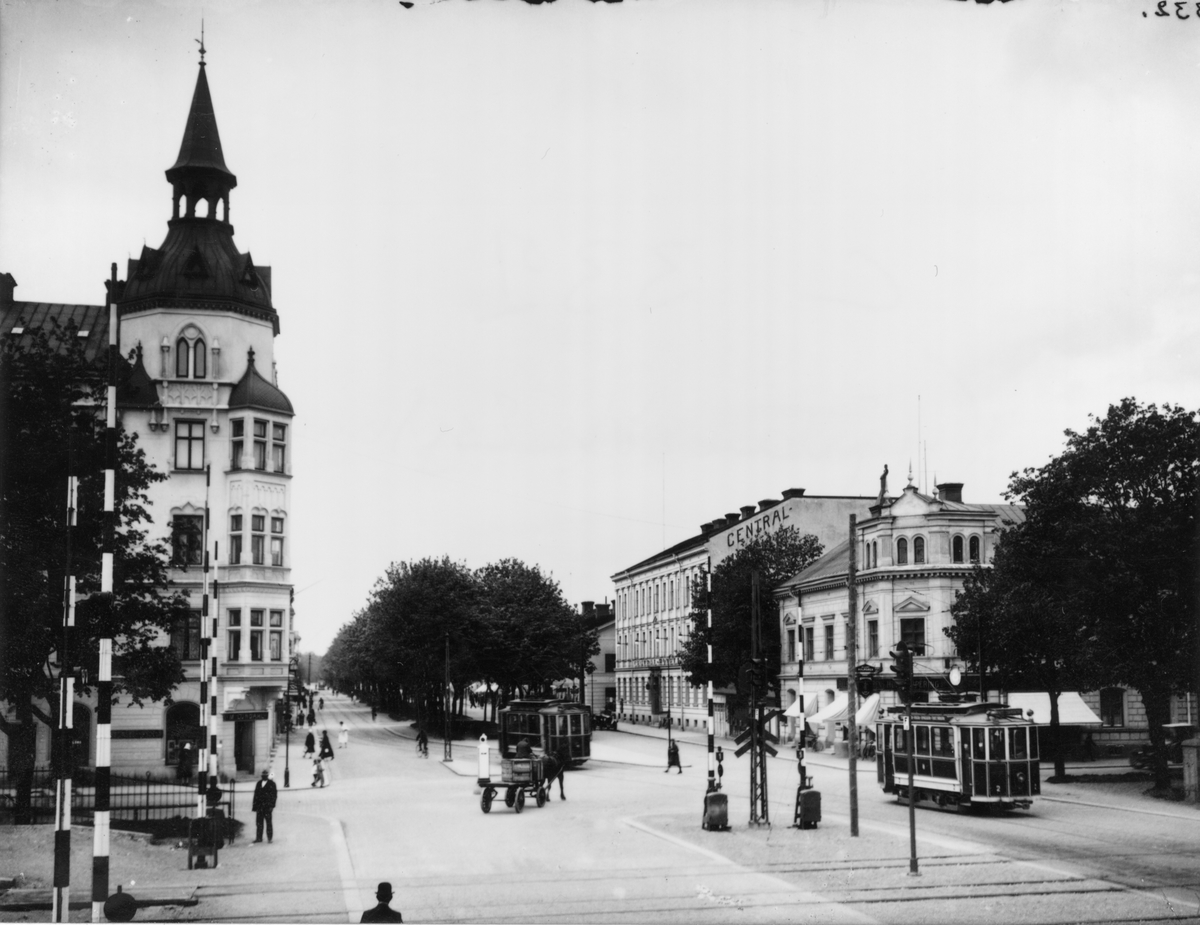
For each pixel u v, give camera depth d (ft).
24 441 94.48
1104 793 119.96
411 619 256.32
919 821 99.14
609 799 125.59
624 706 359.87
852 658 93.20
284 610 165.17
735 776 156.76
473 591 264.31
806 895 64.13
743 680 118.62
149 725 151.94
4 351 97.40
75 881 71.46
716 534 275.18
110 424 58.80
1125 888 64.90
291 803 125.49
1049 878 68.33
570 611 282.15
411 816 111.14
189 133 168.76
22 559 93.91
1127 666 113.91
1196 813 102.94
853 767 90.63
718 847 84.84
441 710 295.07
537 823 103.24
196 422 163.94
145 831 92.48
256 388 164.96
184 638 157.89
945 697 159.22
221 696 157.28
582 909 61.31
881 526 188.14
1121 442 113.29
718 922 57.31
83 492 96.63
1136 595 111.24
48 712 130.00
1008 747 102.78
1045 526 119.44
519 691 297.53
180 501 161.79
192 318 164.55
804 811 94.22
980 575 160.35
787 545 251.60
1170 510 111.65
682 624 298.76
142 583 113.39
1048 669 136.67
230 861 81.66
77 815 98.84
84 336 168.76
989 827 94.12
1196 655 110.22
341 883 71.10
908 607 184.14
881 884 67.26
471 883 70.49
